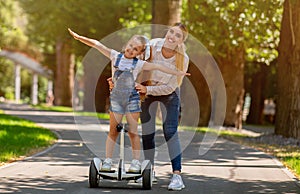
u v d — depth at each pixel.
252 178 10.72
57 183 9.56
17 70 61.03
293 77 19.84
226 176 10.93
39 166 11.70
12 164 11.96
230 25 24.45
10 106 44.81
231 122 29.70
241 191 9.23
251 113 49.50
